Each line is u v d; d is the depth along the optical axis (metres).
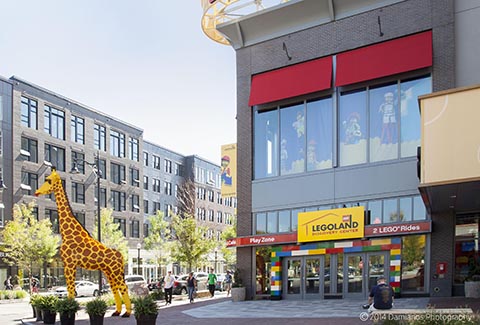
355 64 23.80
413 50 22.30
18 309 28.20
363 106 23.77
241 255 26.61
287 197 25.42
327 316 16.88
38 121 52.53
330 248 23.80
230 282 36.16
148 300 15.66
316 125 25.08
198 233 50.84
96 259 18.66
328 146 24.62
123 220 63.38
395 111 22.88
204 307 23.00
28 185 50.91
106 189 61.03
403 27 22.92
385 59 22.95
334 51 24.70
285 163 25.91
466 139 14.41
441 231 21.12
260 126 26.97
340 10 24.73
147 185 70.12
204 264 55.06
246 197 26.78
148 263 62.81
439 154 14.69
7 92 49.59
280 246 25.33
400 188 22.22
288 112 26.09
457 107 14.65
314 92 24.89
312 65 25.30
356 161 23.70
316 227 23.98
